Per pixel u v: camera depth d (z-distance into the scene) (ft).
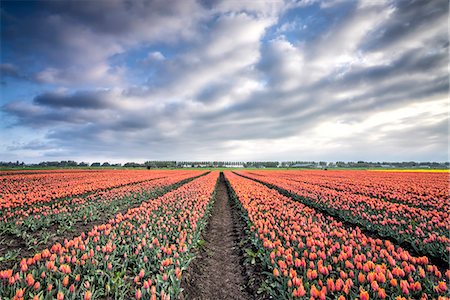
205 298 19.65
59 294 13.91
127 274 20.21
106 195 56.29
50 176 115.44
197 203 46.09
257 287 20.07
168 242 26.61
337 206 42.60
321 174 172.55
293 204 45.19
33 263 18.37
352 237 24.93
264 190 63.16
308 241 22.71
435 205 44.34
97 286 17.69
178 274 18.53
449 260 22.00
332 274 18.60
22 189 63.46
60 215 36.04
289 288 15.99
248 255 26.53
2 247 26.13
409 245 27.86
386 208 39.52
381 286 15.94
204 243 31.76
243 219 42.57
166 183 85.46
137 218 34.17
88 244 23.73
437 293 15.08
